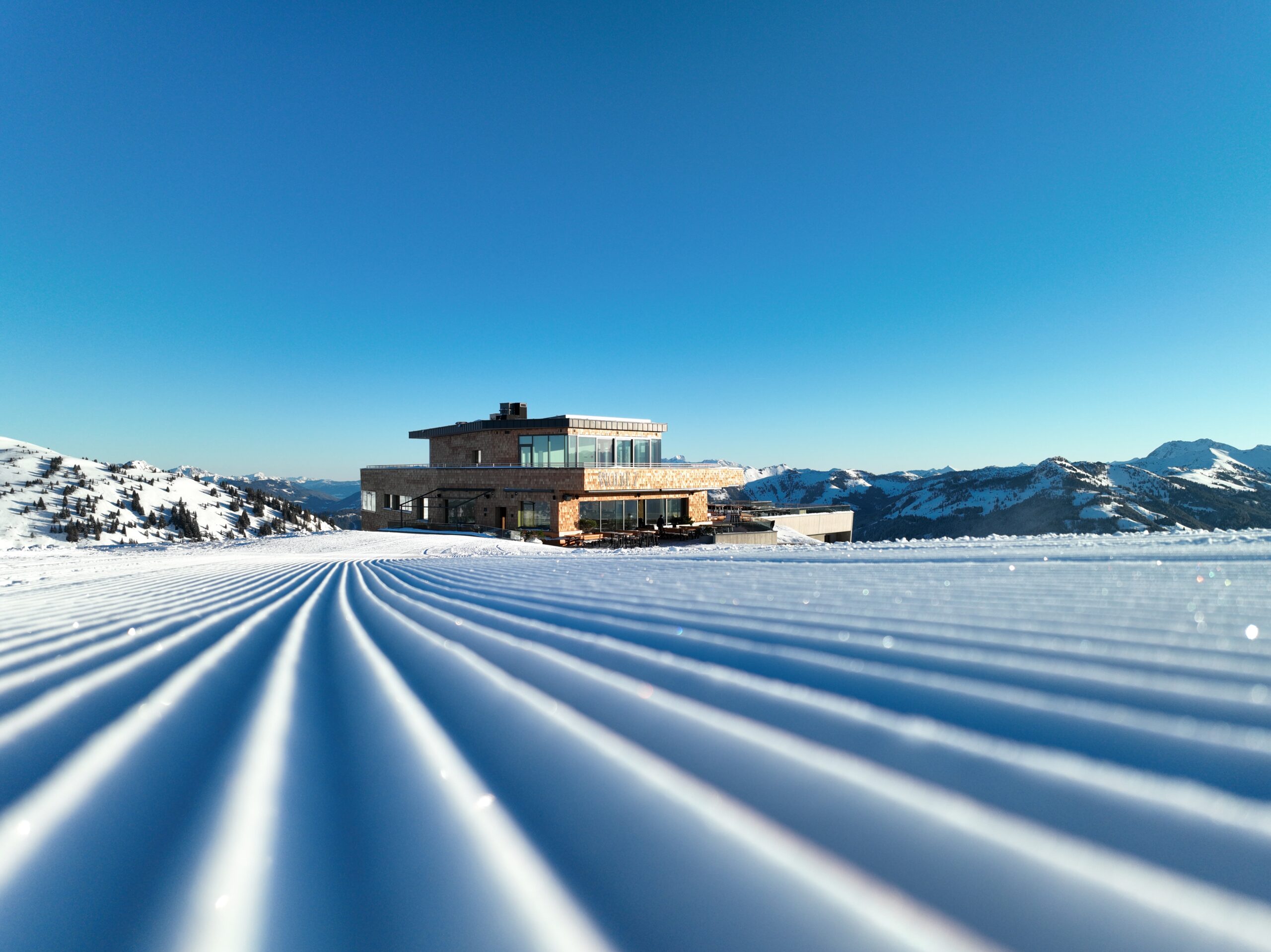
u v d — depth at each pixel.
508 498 26.20
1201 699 1.15
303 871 0.73
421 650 2.09
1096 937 0.51
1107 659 1.51
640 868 0.71
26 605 3.80
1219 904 0.53
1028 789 0.81
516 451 28.72
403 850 0.78
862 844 0.72
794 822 0.78
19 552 13.09
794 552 7.19
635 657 1.78
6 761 1.11
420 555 11.25
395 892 0.69
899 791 0.84
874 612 2.45
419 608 3.24
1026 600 2.66
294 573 6.35
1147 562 4.21
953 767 0.91
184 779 1.02
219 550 13.89
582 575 4.95
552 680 1.57
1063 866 0.63
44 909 0.65
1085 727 1.03
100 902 0.67
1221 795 0.75
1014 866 0.64
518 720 1.27
